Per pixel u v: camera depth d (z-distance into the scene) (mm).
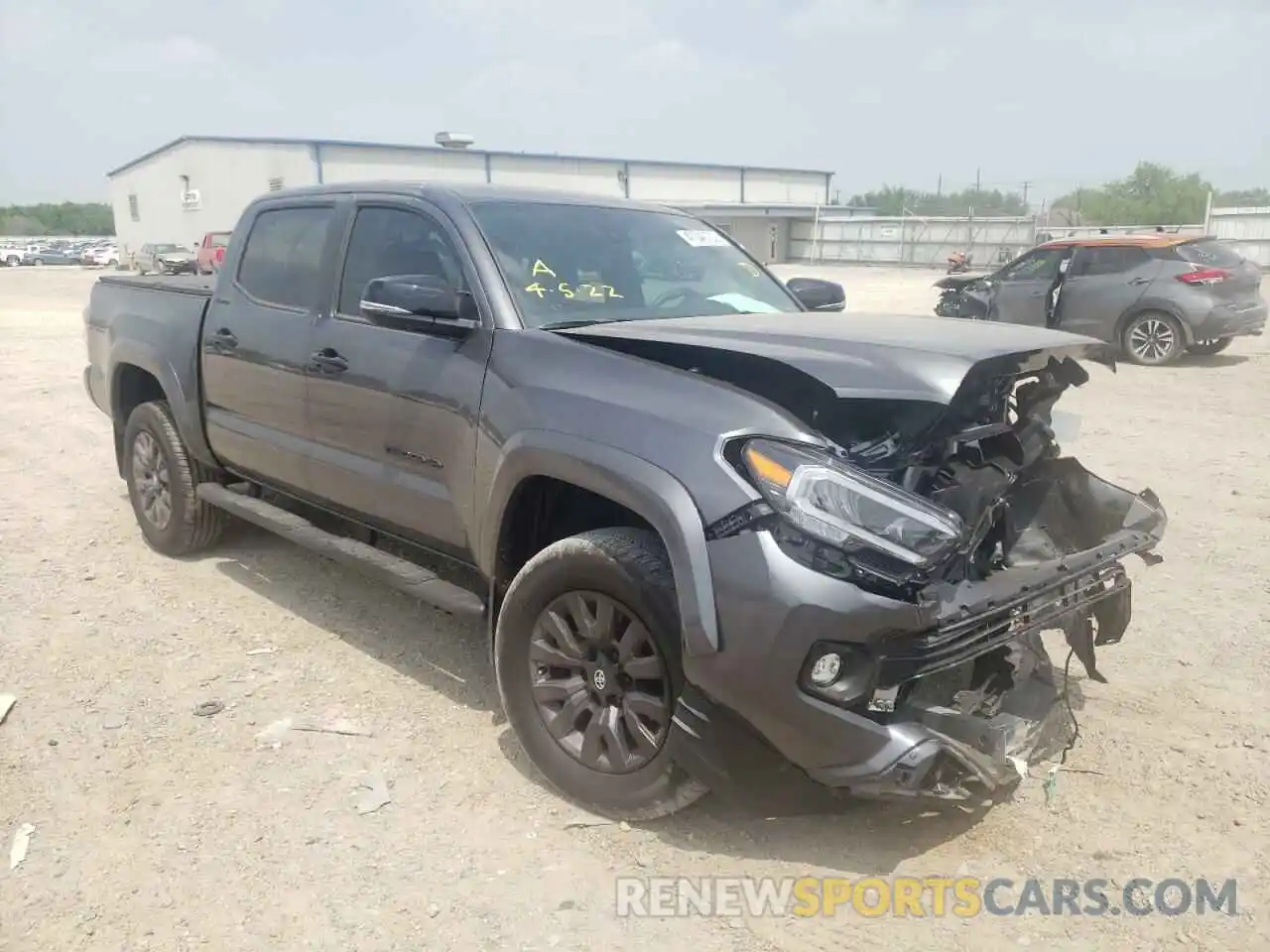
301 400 4461
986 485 3219
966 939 2805
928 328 3428
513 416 3416
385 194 4348
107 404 6074
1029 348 3064
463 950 2746
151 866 3064
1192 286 12773
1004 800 3322
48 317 21641
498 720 3947
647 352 3334
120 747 3727
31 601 5082
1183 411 10031
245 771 3576
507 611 3455
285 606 5055
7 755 3666
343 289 4379
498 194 4246
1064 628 3604
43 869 3045
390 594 5219
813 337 3152
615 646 3186
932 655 2791
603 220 4414
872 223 48812
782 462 2779
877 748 2719
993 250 43469
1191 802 3412
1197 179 55031
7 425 9477
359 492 4207
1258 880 3033
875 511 2742
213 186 46625
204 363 5113
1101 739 3801
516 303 3740
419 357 3854
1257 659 4438
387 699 4102
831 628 2680
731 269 4664
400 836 3221
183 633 4727
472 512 3635
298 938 2775
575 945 2771
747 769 2879
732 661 2768
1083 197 47875
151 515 5812
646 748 3125
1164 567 5551
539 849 3168
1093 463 7816
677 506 2865
